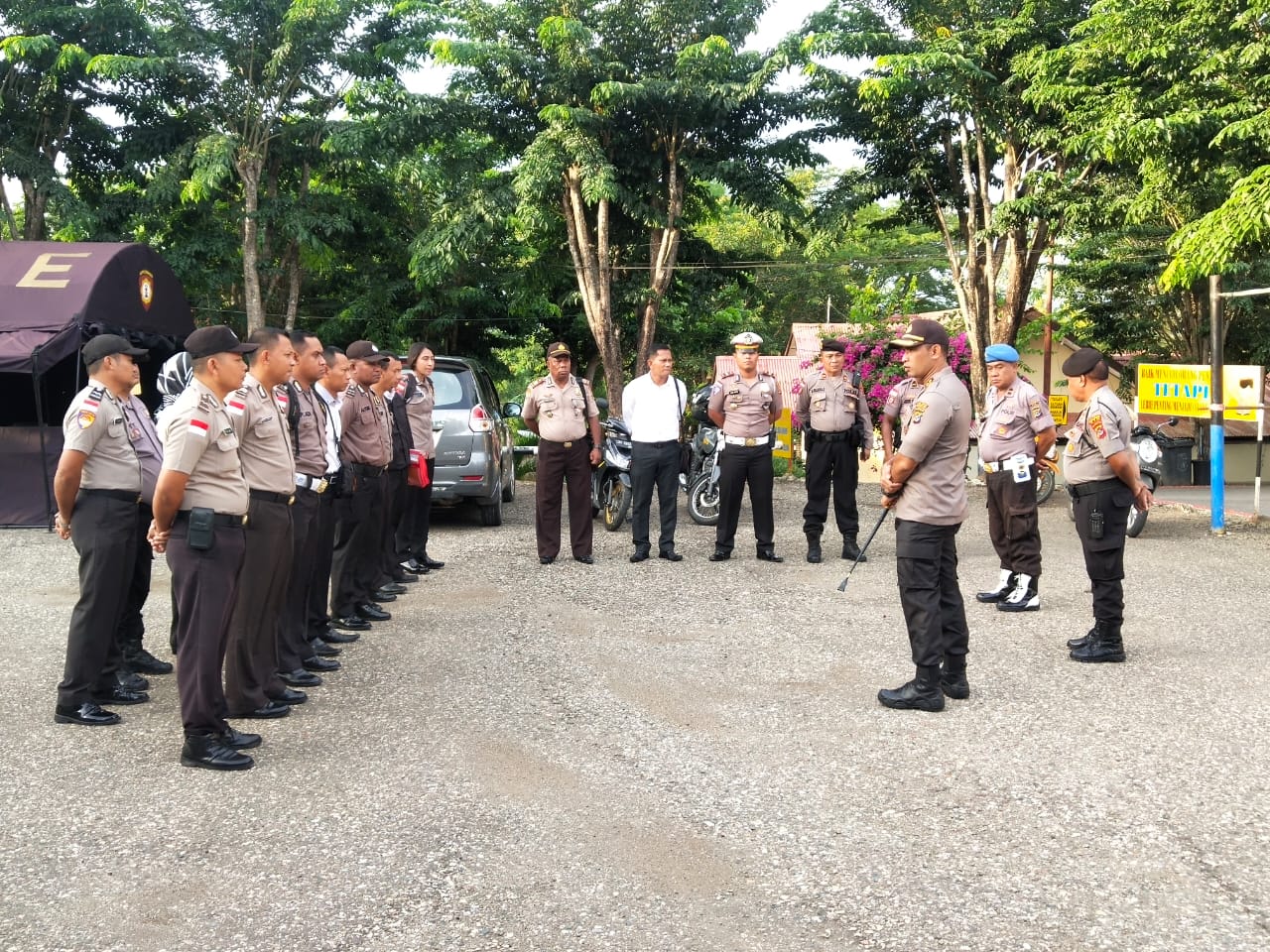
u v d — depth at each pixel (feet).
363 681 19.51
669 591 27.71
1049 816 13.32
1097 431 20.16
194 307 91.86
